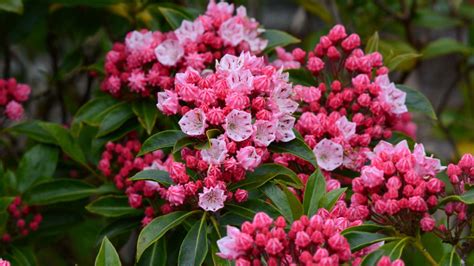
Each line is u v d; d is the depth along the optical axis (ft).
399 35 20.86
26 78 21.08
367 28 19.71
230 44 14.10
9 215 14.97
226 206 12.00
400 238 11.60
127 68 14.80
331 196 11.63
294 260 10.55
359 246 11.27
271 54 15.90
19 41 18.16
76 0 16.58
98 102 14.92
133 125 14.66
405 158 11.65
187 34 14.11
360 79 13.65
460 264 11.38
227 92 11.73
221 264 11.62
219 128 11.68
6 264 11.66
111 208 13.82
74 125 14.82
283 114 12.07
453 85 21.07
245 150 11.50
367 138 13.25
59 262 19.57
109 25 18.43
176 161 12.20
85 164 15.42
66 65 17.87
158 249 12.64
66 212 15.61
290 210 11.81
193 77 12.11
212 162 11.62
